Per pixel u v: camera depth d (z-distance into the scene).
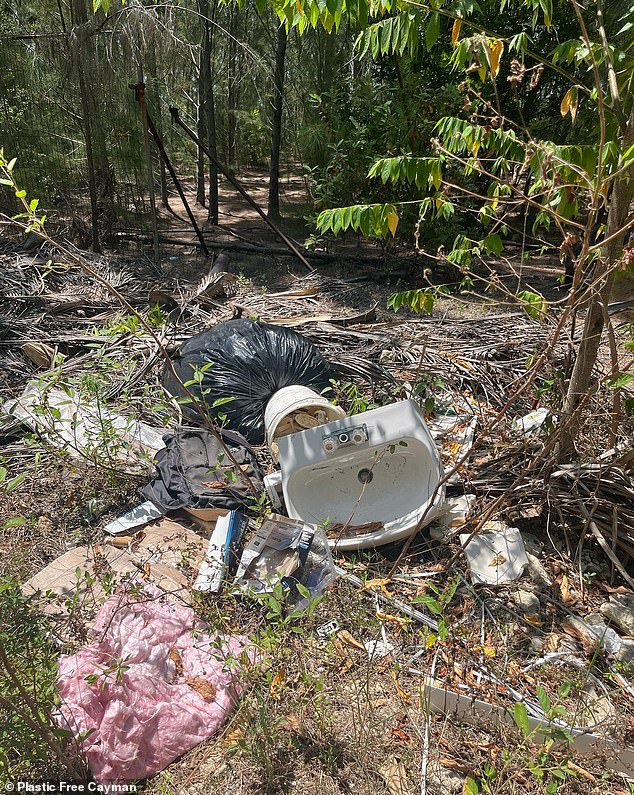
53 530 3.51
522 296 3.17
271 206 12.04
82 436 4.18
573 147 2.79
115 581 3.00
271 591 2.91
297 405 3.94
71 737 2.19
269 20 11.80
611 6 5.50
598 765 2.32
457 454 3.90
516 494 3.41
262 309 6.65
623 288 4.04
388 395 4.69
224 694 2.53
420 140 8.02
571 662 2.76
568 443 3.43
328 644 2.76
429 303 3.20
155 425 4.40
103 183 9.40
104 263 7.85
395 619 2.85
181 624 2.75
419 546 3.40
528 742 2.32
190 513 3.54
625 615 2.98
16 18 11.24
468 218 8.41
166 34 8.72
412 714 2.53
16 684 1.97
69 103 9.45
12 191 9.66
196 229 9.24
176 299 6.59
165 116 14.15
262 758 2.31
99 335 5.59
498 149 2.99
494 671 2.71
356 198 8.74
